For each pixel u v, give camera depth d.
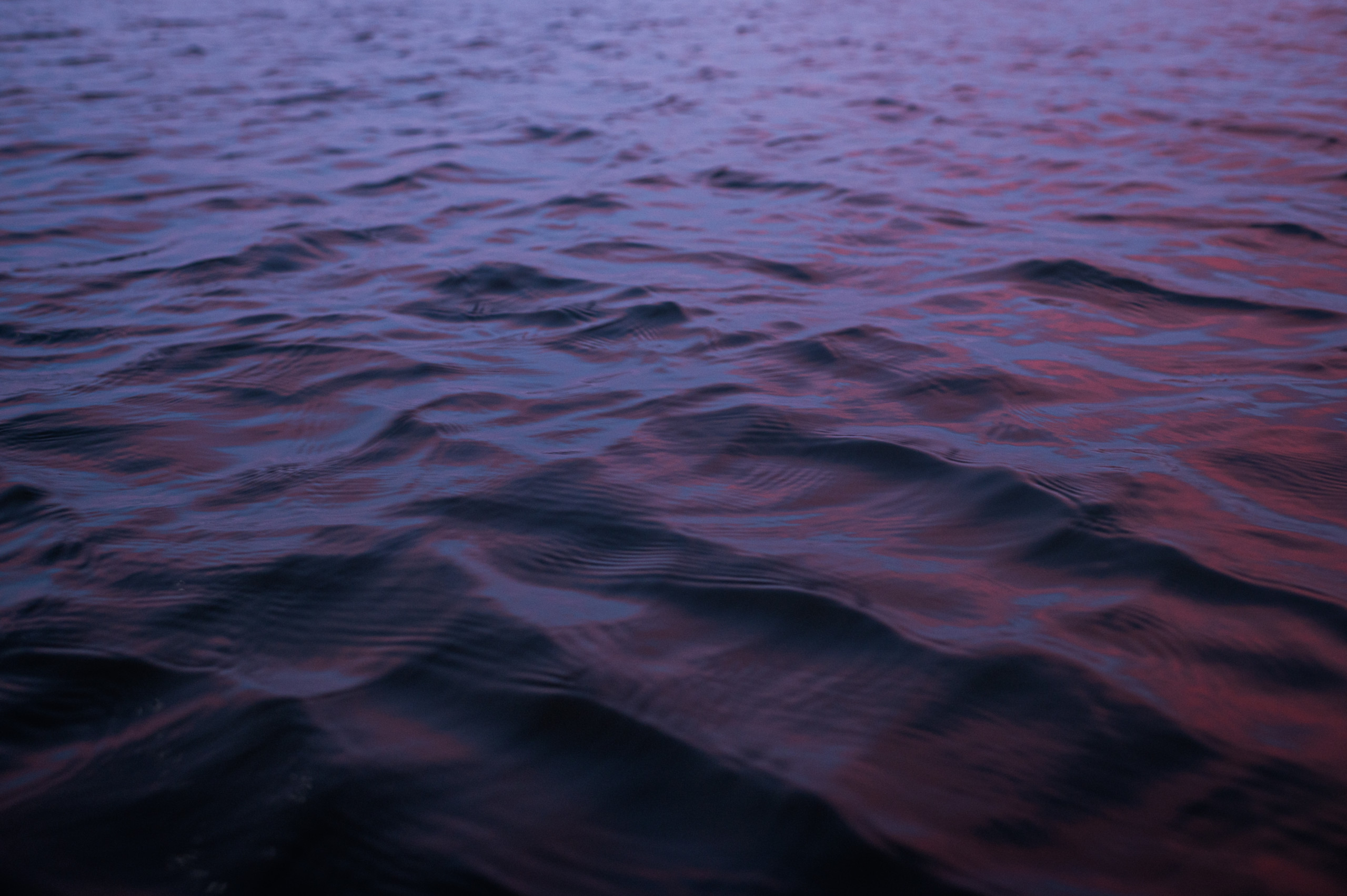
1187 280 3.84
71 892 1.28
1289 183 5.36
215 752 1.50
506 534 2.11
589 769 1.47
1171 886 1.27
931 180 5.68
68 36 13.04
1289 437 2.51
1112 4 15.20
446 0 17.81
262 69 10.32
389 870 1.31
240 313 3.72
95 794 1.43
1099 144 6.46
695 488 2.31
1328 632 1.74
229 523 2.18
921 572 1.95
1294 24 12.46
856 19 14.22
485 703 1.60
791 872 1.30
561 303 3.77
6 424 2.74
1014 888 1.27
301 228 4.88
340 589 1.92
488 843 1.35
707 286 3.96
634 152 6.57
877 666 1.68
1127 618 1.79
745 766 1.47
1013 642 1.73
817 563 1.98
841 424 2.65
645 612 1.83
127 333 3.51
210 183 5.83
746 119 7.60
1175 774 1.45
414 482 2.36
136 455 2.55
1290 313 3.46
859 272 4.11
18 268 4.30
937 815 1.38
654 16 15.09
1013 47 11.23
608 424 2.68
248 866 1.32
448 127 7.47
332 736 1.53
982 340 3.28
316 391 2.96
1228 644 1.72
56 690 1.64
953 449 2.47
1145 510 2.15
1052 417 2.67
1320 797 1.40
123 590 1.92
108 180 5.90
